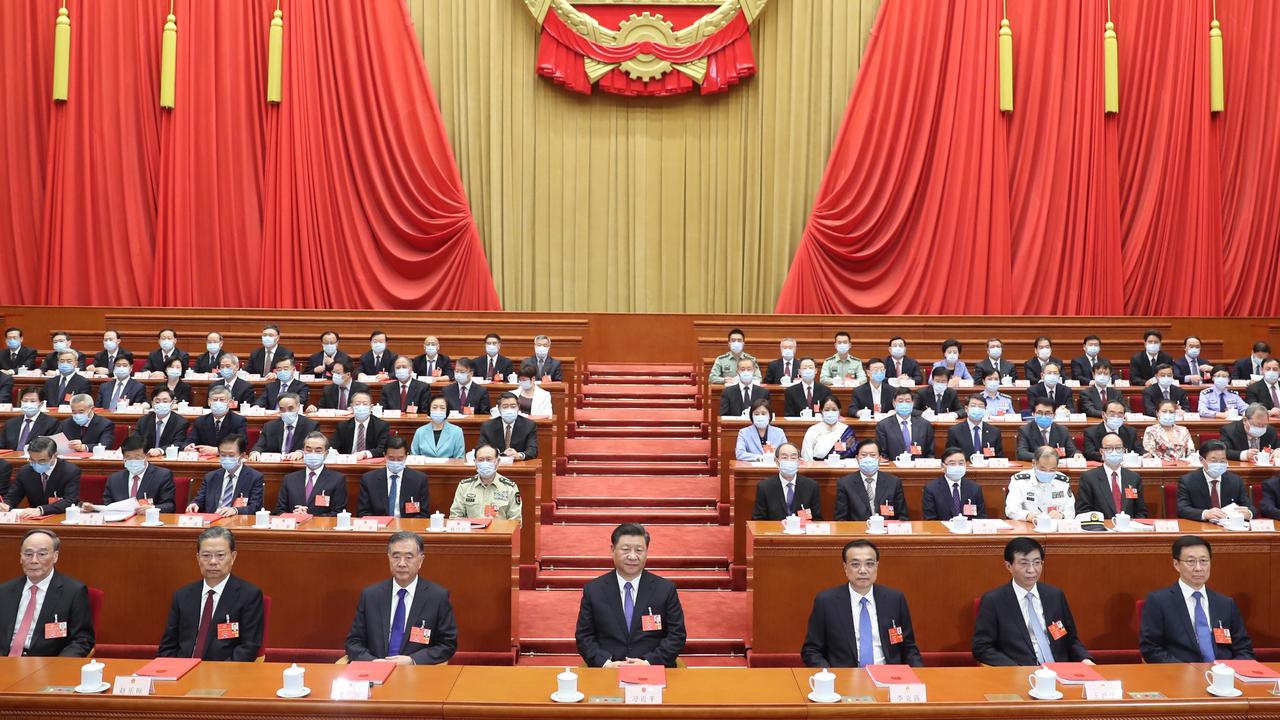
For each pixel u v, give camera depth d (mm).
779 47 14055
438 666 4145
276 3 13484
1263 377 10000
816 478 7070
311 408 8711
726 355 10680
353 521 6016
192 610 5000
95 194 13203
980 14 13484
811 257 13602
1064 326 12766
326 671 4055
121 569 5754
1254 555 5883
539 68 13984
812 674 4070
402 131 13500
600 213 14344
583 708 3707
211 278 13289
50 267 13070
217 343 10828
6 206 13156
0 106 13172
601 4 14148
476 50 13953
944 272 13445
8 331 10922
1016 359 12703
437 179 13570
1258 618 5863
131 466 6723
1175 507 7176
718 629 6320
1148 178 13516
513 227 14039
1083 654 5020
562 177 14242
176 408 8914
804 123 13922
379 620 4957
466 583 5750
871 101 13531
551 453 8203
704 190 14336
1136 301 13477
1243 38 13516
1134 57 13523
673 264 14414
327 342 10773
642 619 5035
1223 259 13523
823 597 5066
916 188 13516
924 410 9281
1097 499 6973
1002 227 13422
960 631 5812
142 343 12172
